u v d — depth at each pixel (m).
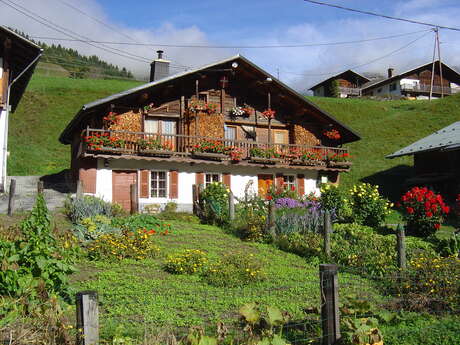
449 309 8.68
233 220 17.89
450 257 11.85
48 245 7.38
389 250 13.23
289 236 15.51
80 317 4.68
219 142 24.56
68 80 55.44
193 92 25.31
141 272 11.27
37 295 6.43
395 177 33.19
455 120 42.69
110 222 15.70
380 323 7.87
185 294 9.56
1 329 5.15
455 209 21.84
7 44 20.89
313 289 10.17
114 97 22.38
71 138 28.33
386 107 53.50
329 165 27.30
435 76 70.44
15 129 41.25
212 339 5.22
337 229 16.52
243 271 10.87
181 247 14.27
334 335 5.91
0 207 18.02
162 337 5.96
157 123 24.48
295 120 27.66
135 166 22.97
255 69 25.41
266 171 26.31
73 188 24.33
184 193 23.92
